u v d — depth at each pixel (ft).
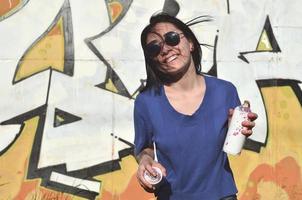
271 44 23.17
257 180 22.98
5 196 21.66
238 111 11.38
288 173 23.11
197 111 11.50
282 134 23.12
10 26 21.72
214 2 22.88
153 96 11.69
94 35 22.17
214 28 22.84
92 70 22.15
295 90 23.25
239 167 22.91
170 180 11.52
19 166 21.72
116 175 22.17
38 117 21.84
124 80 22.27
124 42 22.31
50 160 21.85
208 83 11.87
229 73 22.91
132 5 22.38
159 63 11.68
